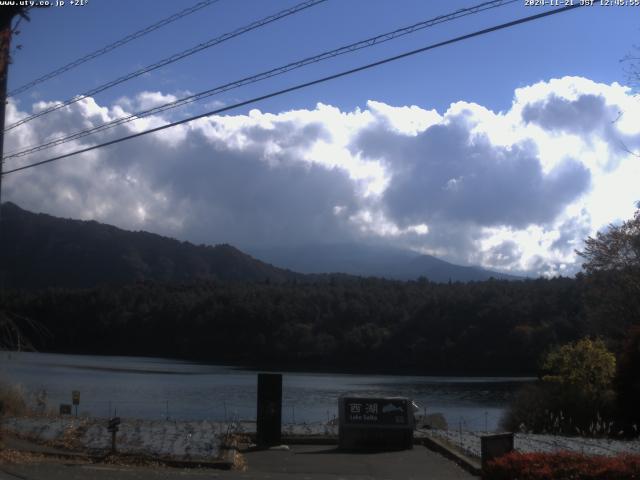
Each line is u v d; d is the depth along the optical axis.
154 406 38.84
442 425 23.28
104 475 11.78
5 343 19.41
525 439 18.14
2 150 14.36
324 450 16.44
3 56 14.25
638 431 22.48
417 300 82.81
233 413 35.12
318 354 81.88
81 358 84.06
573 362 26.48
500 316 69.62
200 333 90.75
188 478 11.84
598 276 38.69
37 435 16.25
